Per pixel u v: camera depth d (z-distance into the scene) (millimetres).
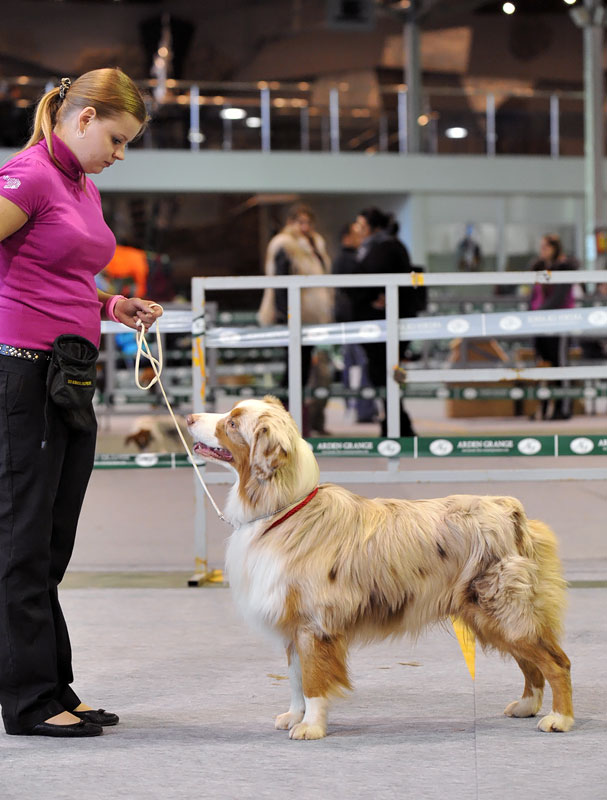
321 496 3891
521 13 29609
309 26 28609
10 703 3842
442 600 3850
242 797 3156
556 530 7906
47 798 3178
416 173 26391
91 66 28422
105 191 25656
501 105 27031
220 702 4215
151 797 3170
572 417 16203
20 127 24344
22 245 3771
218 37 29000
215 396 11797
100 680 4527
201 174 25484
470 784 3244
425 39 29422
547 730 3789
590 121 23750
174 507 9367
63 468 4012
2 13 27688
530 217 27391
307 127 26203
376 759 3508
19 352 3793
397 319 6594
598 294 16562
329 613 3744
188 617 5641
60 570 4078
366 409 15789
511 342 17031
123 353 14227
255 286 6574
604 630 5211
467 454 6605
